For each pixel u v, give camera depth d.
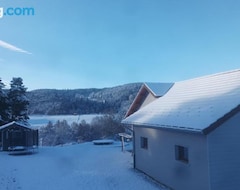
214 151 9.61
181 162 11.52
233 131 9.81
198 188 10.21
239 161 9.77
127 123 17.23
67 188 12.78
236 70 13.54
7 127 26.97
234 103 10.00
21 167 18.05
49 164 19.30
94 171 16.64
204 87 14.48
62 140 56.72
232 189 9.64
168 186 12.70
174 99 15.84
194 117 10.91
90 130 55.69
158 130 13.87
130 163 18.92
